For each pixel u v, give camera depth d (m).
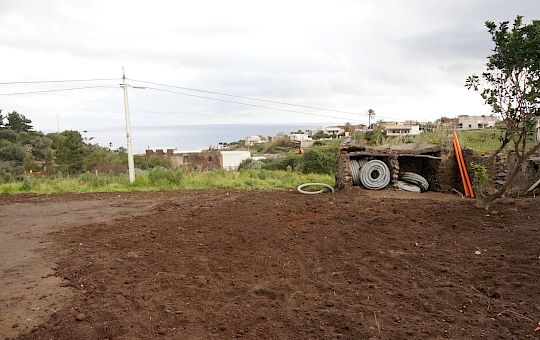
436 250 5.85
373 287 4.59
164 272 5.24
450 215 7.75
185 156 45.53
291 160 26.97
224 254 5.98
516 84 6.93
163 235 7.14
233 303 4.25
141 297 4.42
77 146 42.22
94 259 5.85
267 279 4.94
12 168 39.31
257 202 10.32
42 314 4.11
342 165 13.07
